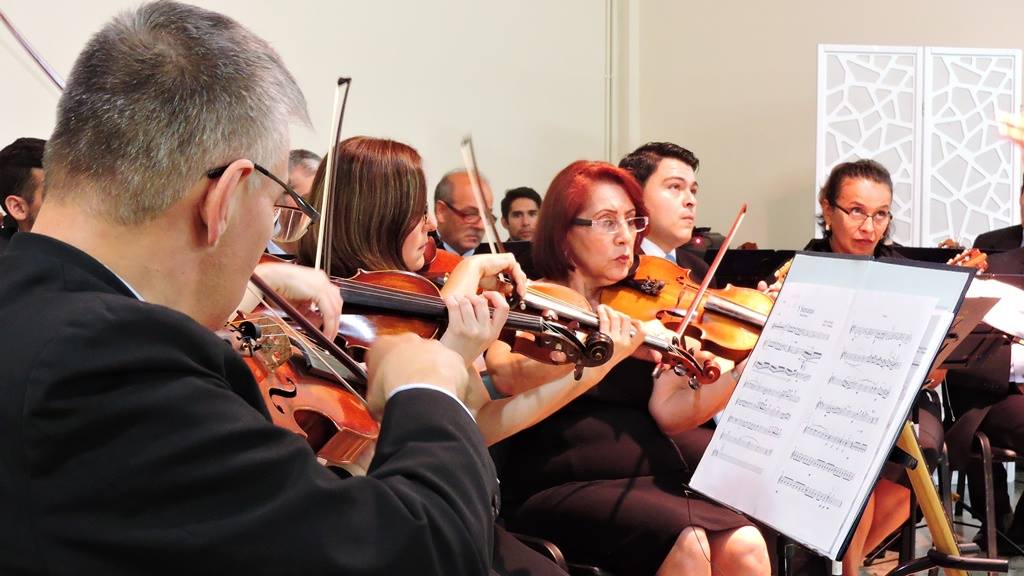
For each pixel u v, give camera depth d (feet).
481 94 21.29
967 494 16.66
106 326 3.07
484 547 3.52
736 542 7.90
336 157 7.35
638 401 8.68
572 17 22.93
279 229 4.98
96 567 3.01
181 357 3.19
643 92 23.99
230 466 3.12
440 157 20.53
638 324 7.75
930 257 14.28
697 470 6.31
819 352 5.99
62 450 2.98
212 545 3.06
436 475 3.50
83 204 3.49
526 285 8.02
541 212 9.58
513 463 8.52
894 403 5.39
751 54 23.39
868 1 22.86
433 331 7.02
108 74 3.47
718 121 23.66
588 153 23.50
